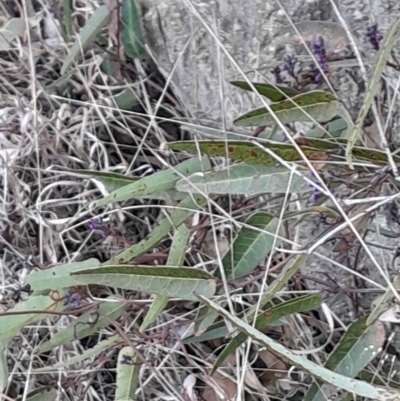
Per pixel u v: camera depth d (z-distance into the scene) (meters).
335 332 0.49
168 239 0.51
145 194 0.45
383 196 0.41
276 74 0.46
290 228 0.47
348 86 0.47
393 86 0.42
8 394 0.53
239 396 0.40
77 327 0.46
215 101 0.53
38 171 0.53
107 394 0.52
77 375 0.50
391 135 0.43
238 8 0.51
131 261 0.46
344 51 0.47
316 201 0.43
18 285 0.49
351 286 0.47
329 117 0.41
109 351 0.50
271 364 0.50
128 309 0.47
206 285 0.41
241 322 0.36
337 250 0.42
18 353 0.53
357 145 0.43
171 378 0.50
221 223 0.49
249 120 0.42
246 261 0.43
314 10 0.49
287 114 0.41
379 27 0.46
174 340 0.49
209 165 0.46
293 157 0.40
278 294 0.46
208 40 0.52
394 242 0.46
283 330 0.49
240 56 0.51
